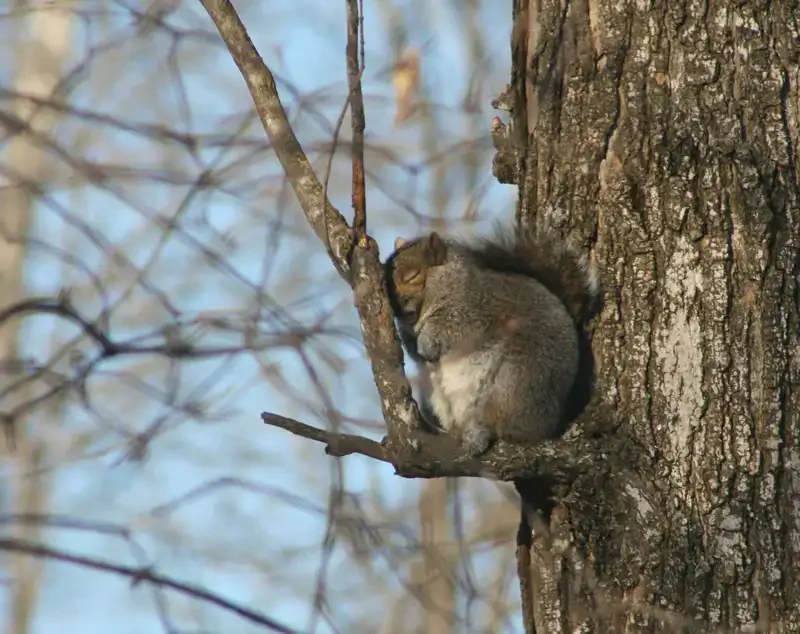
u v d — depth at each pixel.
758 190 7.64
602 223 8.00
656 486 7.44
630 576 7.37
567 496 7.59
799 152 7.76
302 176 7.67
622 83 8.03
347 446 7.07
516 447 7.50
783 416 7.39
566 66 8.23
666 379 7.60
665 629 7.23
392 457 7.29
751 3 7.89
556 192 8.20
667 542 7.34
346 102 7.12
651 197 7.83
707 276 7.61
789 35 7.88
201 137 7.22
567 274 8.10
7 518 5.68
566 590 7.57
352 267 7.55
